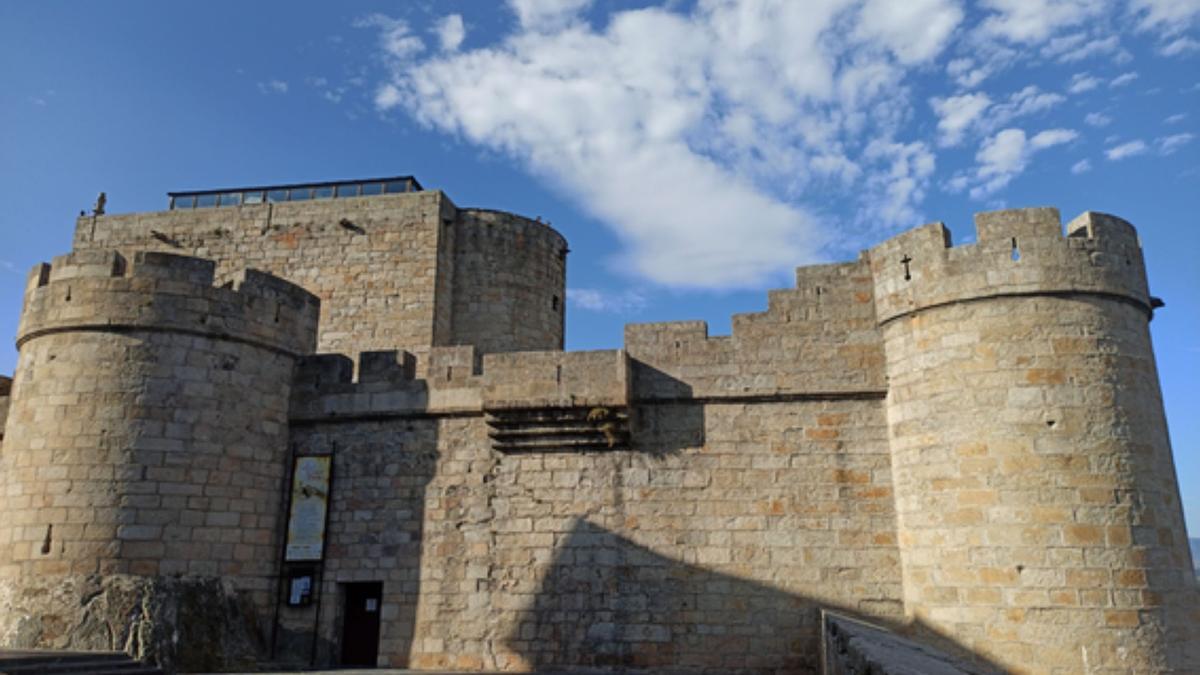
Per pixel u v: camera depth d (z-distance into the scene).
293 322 21.95
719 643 18.20
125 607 17.77
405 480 20.58
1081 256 17.48
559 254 31.66
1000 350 17.20
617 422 19.39
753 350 19.72
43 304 20.12
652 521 19.12
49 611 17.72
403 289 27.78
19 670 14.53
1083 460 16.34
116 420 18.97
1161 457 17.08
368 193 31.86
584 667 18.55
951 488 17.06
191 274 20.25
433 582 19.73
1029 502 16.28
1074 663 15.41
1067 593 15.72
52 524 18.41
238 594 19.48
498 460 20.20
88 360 19.39
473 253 29.34
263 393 20.95
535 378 19.89
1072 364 16.91
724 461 19.20
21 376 20.22
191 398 19.62
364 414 21.14
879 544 18.06
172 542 18.70
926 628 16.94
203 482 19.38
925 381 17.95
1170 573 16.16
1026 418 16.70
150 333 19.64
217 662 18.34
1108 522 16.00
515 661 18.83
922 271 18.36
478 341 28.59
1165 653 15.52
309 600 20.16
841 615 16.84
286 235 29.30
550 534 19.47
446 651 19.20
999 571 16.19
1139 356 17.45
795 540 18.45
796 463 18.91
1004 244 17.69
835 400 19.11
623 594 18.83
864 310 19.44
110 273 19.94
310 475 21.05
